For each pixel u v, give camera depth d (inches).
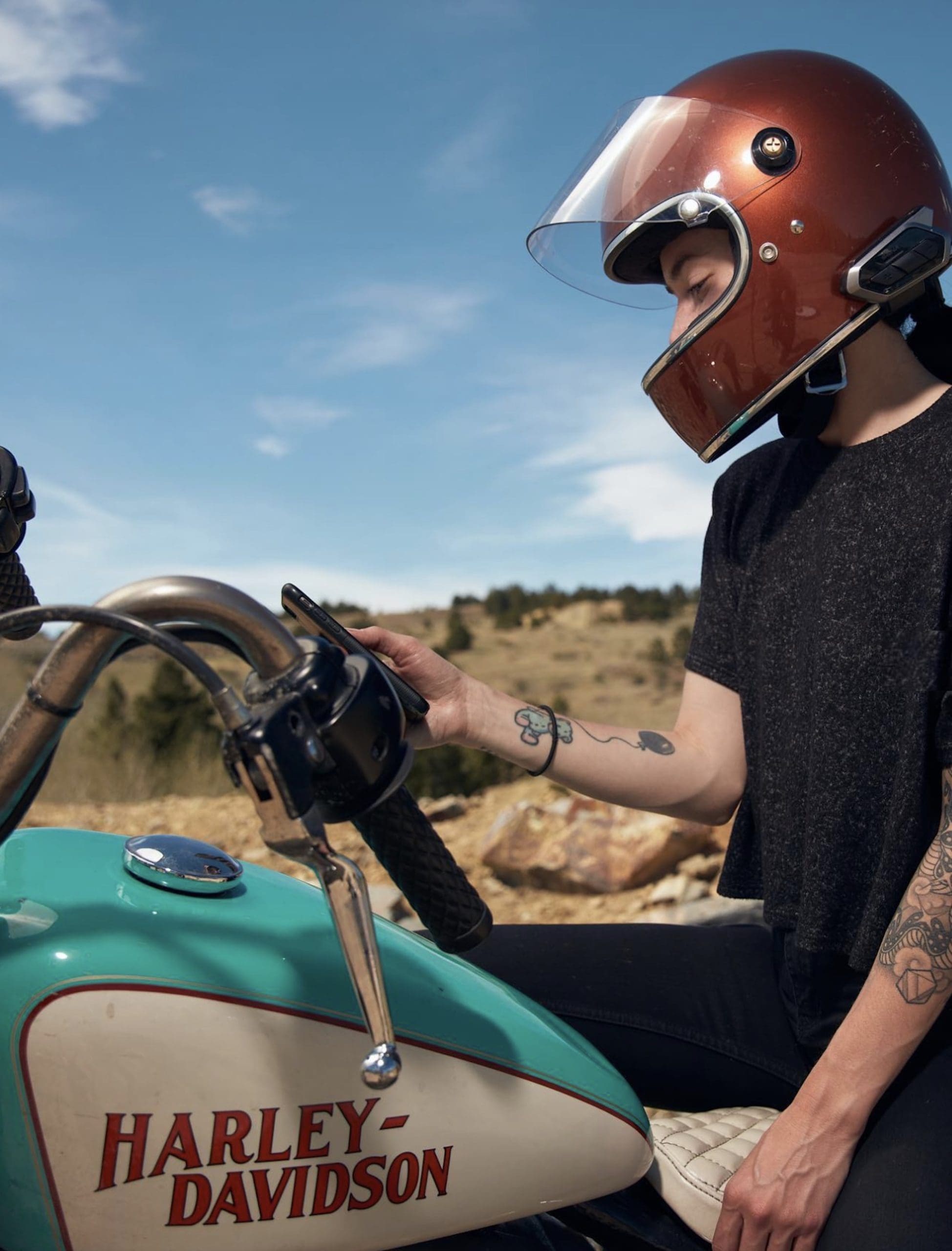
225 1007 32.7
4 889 34.5
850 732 48.8
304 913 36.8
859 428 53.4
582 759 58.2
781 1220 42.3
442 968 39.3
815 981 51.2
